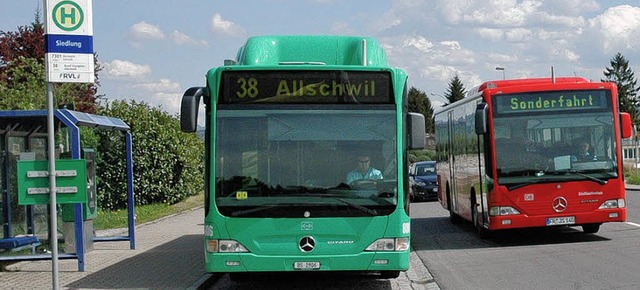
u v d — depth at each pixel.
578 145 15.91
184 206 30.95
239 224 10.04
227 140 10.22
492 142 15.98
